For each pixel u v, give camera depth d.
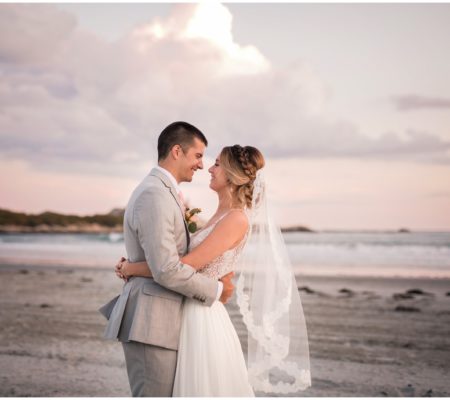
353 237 19.42
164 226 2.46
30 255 18.31
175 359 2.57
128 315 2.56
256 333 2.67
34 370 4.45
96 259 16.94
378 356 5.01
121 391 3.92
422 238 18.08
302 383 2.71
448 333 5.96
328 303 8.02
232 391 2.57
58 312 7.18
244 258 2.74
